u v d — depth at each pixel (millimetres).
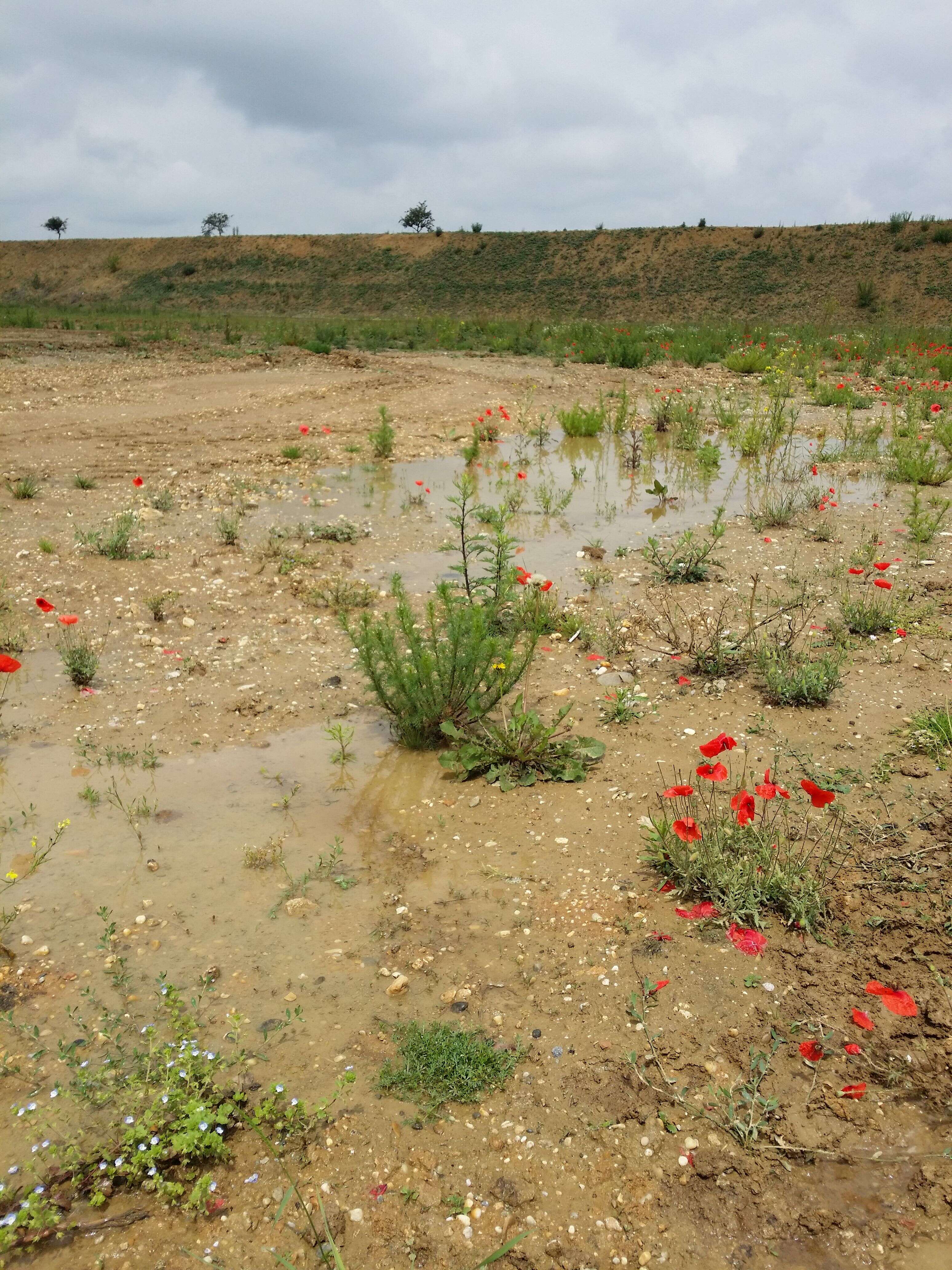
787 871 3135
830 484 9133
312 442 10742
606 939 3029
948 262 39906
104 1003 2787
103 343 20047
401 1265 2027
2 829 3678
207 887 3340
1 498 8031
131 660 5156
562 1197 2174
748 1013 2680
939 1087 2393
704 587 6238
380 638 4266
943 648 5109
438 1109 2414
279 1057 2574
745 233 47531
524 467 10078
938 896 3086
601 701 4672
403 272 52031
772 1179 2195
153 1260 2049
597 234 51625
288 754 4277
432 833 3682
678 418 12000
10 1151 2299
